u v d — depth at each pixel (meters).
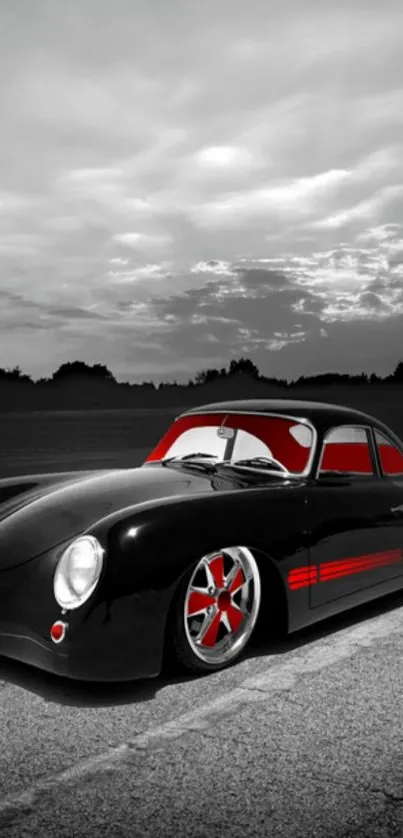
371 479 4.64
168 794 2.50
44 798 2.47
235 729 3.02
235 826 2.31
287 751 2.82
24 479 4.53
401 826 2.32
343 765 2.71
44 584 3.32
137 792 2.52
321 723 3.09
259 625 4.38
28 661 3.32
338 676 3.64
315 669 3.73
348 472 4.57
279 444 4.46
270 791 2.52
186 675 3.62
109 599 3.20
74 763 2.72
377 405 86.38
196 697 3.37
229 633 3.75
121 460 19.25
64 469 16.41
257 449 4.52
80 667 3.18
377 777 2.62
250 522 3.68
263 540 3.73
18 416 70.25
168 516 3.41
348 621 4.57
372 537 4.45
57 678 3.57
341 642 4.16
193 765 2.71
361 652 4.00
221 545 3.52
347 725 3.07
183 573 3.38
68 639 3.18
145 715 3.16
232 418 4.77
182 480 4.12
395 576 4.70
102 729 3.02
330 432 4.47
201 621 3.75
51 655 3.21
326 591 4.12
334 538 4.14
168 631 3.49
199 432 4.84
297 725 3.06
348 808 2.42
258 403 4.93
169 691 3.44
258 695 3.39
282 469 4.28
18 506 4.00
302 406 4.74
